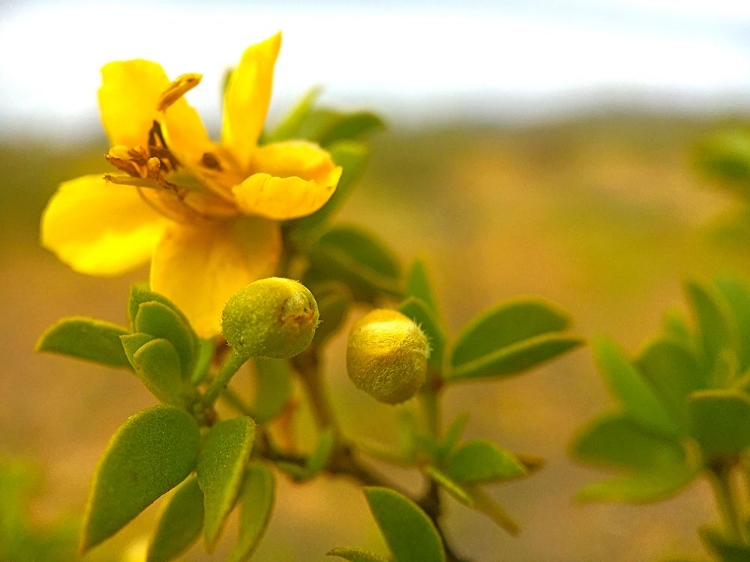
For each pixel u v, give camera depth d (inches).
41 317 14.8
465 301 13.5
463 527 8.9
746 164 4.7
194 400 3.0
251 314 2.8
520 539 8.7
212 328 3.3
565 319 3.6
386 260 4.2
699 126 15.5
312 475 3.3
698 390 3.6
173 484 2.8
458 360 3.6
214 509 2.7
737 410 3.2
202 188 3.4
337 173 3.2
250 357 2.9
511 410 11.1
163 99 3.1
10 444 10.5
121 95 3.3
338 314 3.7
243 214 3.4
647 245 14.6
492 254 15.1
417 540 3.0
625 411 3.8
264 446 3.4
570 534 8.6
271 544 9.0
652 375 3.7
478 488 3.5
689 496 8.6
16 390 12.1
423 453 3.5
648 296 13.4
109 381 12.4
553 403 11.3
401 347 3.1
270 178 3.1
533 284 14.0
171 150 3.3
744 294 3.9
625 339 12.4
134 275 16.5
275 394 3.5
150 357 2.9
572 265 14.3
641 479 3.7
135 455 2.8
